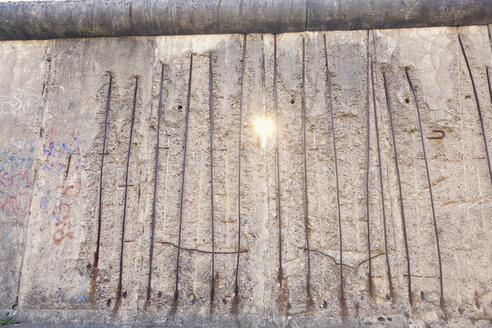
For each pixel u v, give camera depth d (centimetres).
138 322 284
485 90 311
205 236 302
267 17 323
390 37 328
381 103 316
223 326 278
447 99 312
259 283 290
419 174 301
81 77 341
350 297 283
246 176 310
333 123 314
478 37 322
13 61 350
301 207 302
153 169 316
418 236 291
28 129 334
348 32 332
